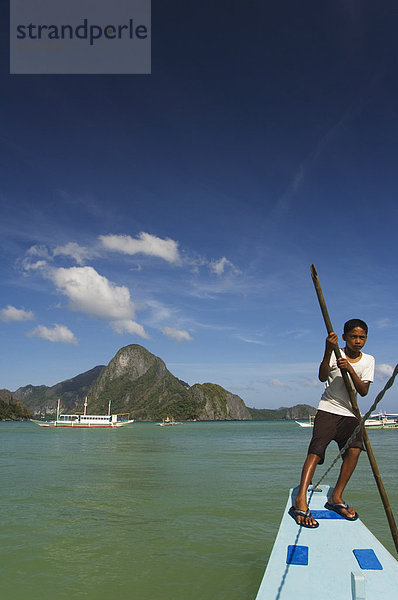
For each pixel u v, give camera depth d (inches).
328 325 128.3
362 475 569.9
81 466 752.3
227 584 207.6
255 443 1621.6
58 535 287.9
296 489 178.2
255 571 223.5
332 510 141.4
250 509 363.9
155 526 309.9
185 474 619.2
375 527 300.7
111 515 346.3
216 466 737.0
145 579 213.0
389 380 101.3
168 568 227.1
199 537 282.7
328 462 775.1
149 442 1718.8
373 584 88.7
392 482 505.0
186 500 406.3
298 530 123.7
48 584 206.8
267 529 301.1
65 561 238.1
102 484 518.6
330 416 145.8
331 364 146.8
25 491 467.5
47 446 1440.7
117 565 232.7
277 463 788.6
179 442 1723.7
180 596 194.4
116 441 1818.4
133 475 610.9
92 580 212.1
